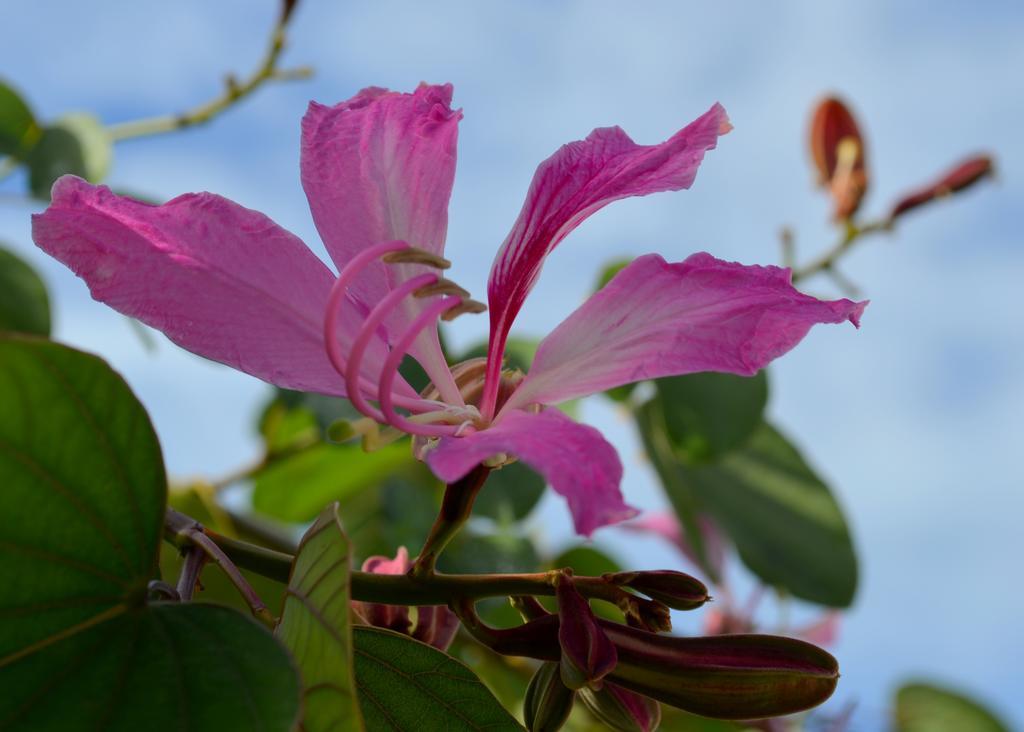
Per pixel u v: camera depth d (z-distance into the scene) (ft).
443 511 0.88
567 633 0.86
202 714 0.76
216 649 0.78
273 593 1.09
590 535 0.78
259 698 0.76
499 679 1.29
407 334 0.86
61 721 0.76
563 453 0.81
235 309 0.89
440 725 0.88
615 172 0.93
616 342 0.91
